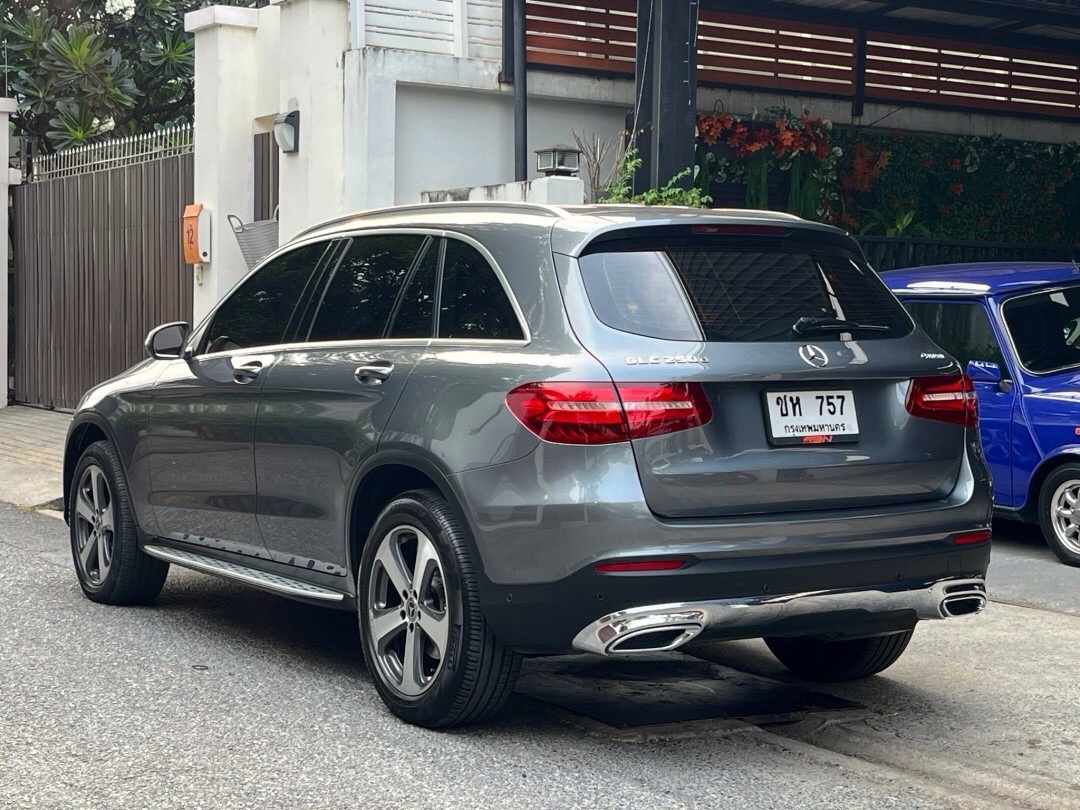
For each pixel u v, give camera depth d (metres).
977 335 8.88
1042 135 14.82
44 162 15.94
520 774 4.37
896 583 4.66
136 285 14.23
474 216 5.13
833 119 13.71
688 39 10.35
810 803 4.19
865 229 14.02
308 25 11.34
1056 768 4.65
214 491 5.99
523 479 4.38
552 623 4.35
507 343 4.64
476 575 4.54
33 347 16.06
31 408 15.98
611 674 5.75
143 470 6.48
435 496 4.77
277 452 5.55
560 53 12.23
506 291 4.74
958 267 9.67
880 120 13.94
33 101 19.91
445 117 11.85
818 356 4.58
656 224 4.68
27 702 5.06
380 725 4.87
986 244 13.42
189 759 4.44
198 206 12.76
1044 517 8.33
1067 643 6.36
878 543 4.58
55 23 20.58
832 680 5.67
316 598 5.36
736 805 4.14
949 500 4.82
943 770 4.62
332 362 5.35
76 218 15.20
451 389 4.71
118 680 5.41
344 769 4.37
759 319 4.61
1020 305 8.82
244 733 4.74
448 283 5.03
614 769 4.45
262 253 12.00
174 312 13.66
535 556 4.35
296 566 5.60
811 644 5.68
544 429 4.34
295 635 6.28
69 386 15.46
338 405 5.21
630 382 4.32
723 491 4.38
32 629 6.26
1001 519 10.07
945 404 4.86
